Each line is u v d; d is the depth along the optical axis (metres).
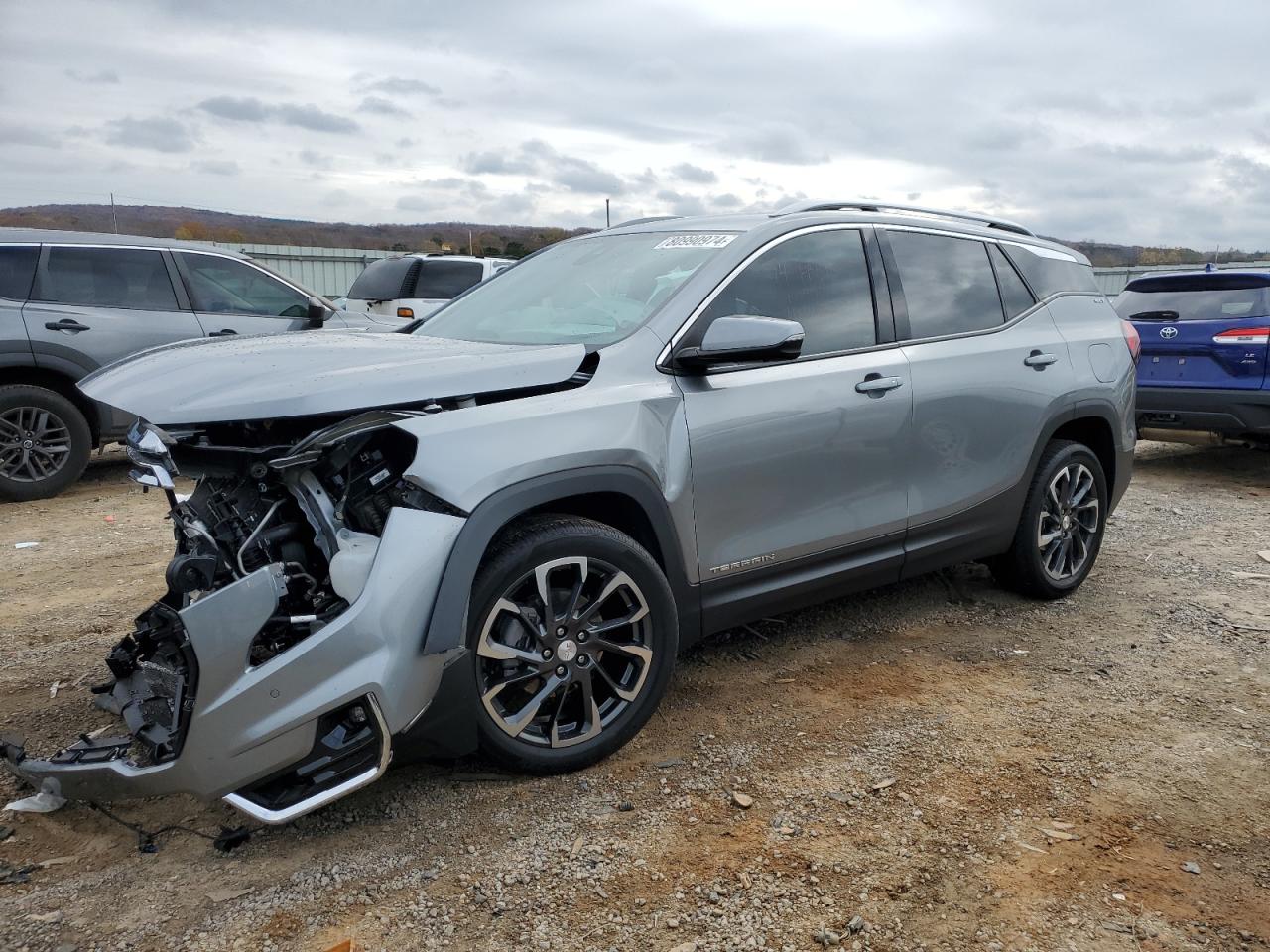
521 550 2.96
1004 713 3.72
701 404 3.46
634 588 3.20
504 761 3.06
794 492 3.72
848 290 4.05
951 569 5.52
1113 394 5.07
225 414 2.67
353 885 2.63
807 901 2.57
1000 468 4.52
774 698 3.82
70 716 3.61
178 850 2.80
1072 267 5.24
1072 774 3.26
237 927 2.46
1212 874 2.73
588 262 4.16
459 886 2.63
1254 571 5.62
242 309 8.36
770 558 3.69
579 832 2.88
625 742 3.29
